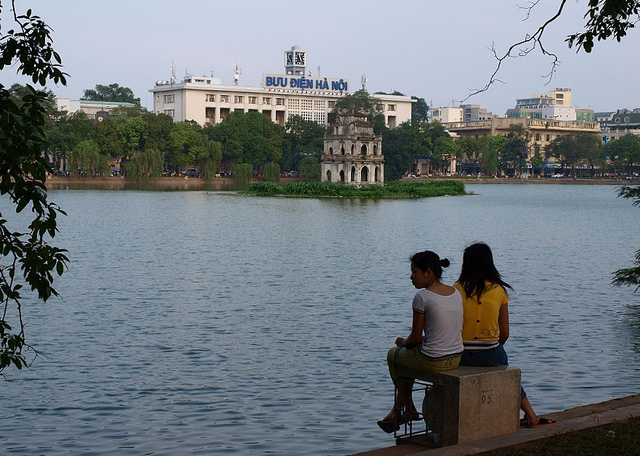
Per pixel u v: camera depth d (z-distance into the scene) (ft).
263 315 117.91
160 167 570.05
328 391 79.56
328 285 148.05
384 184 563.48
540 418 48.52
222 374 85.61
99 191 519.19
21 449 64.44
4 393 78.48
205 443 65.72
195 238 238.07
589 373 85.61
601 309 124.26
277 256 194.90
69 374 85.25
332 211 368.27
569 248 223.71
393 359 46.83
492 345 46.26
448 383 44.06
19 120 47.62
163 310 121.29
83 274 159.02
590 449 42.78
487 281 46.16
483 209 407.23
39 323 110.52
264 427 69.41
